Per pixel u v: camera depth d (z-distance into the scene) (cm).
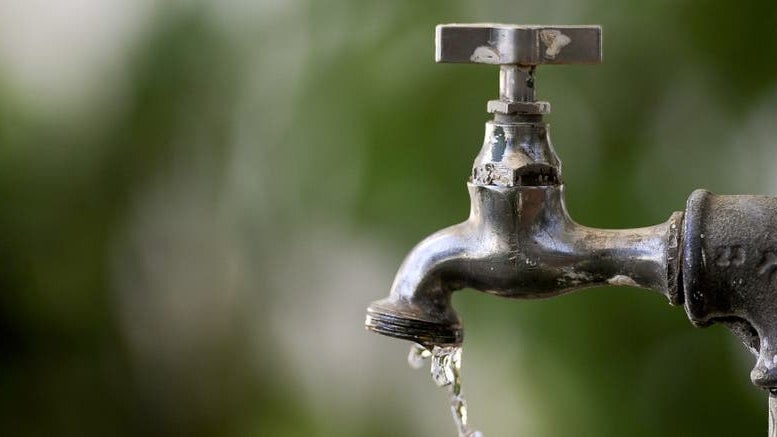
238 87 164
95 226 173
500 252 103
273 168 162
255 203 164
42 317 175
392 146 153
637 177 146
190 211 170
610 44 146
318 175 158
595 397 149
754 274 100
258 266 167
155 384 175
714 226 101
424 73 152
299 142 159
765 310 101
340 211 157
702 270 101
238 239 168
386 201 153
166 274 172
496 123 103
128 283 174
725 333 145
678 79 145
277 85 161
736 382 145
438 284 104
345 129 156
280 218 163
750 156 144
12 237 173
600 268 103
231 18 164
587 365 149
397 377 164
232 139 165
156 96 168
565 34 102
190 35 166
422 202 151
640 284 102
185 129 167
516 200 103
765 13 143
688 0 144
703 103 145
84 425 176
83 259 174
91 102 171
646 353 147
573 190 147
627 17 146
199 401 175
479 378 153
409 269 104
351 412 167
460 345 105
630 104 146
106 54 170
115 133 171
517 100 103
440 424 162
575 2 147
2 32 170
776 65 143
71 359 176
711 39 144
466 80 150
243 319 171
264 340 171
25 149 172
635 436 147
